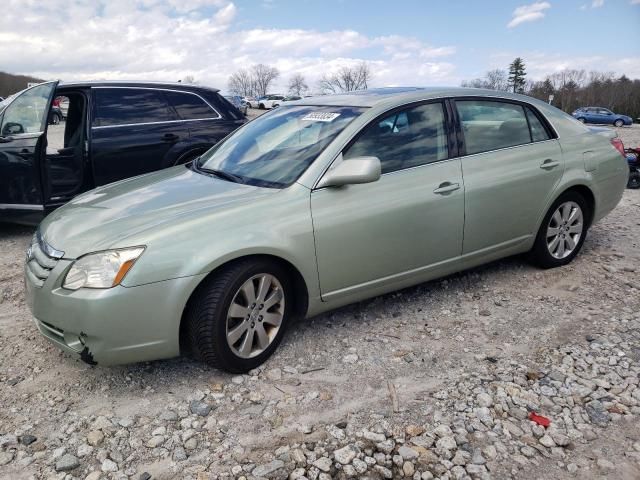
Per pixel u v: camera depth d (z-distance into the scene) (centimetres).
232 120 702
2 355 342
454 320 378
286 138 377
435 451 248
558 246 461
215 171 379
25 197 572
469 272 462
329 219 328
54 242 302
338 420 271
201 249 287
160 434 264
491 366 318
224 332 299
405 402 285
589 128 489
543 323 370
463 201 382
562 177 441
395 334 359
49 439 262
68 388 305
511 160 413
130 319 277
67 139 639
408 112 375
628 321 369
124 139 623
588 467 238
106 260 277
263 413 279
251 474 237
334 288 341
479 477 232
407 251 364
